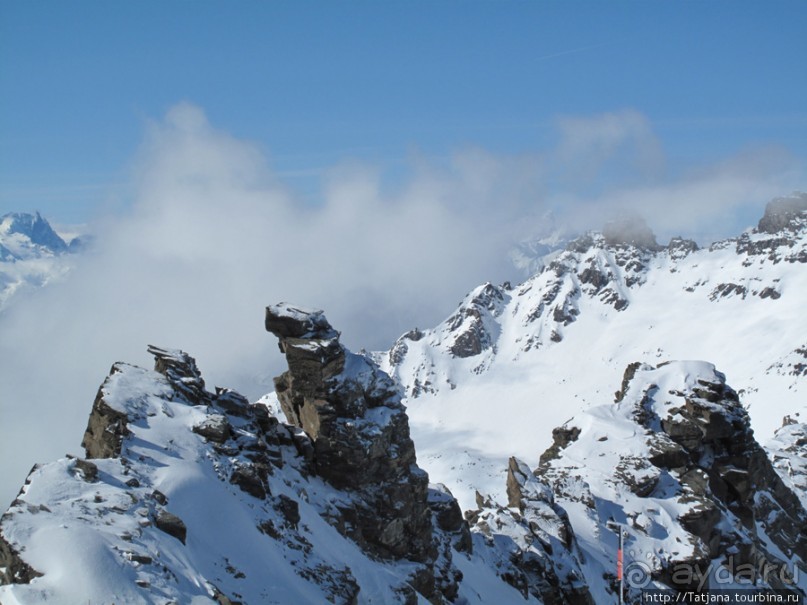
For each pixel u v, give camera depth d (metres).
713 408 110.31
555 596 80.88
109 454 46.88
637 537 95.19
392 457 66.25
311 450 64.75
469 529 87.44
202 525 43.00
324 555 50.62
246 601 38.88
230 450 51.56
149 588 33.66
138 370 55.91
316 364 66.06
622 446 108.56
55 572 32.38
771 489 119.62
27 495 38.25
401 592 55.38
